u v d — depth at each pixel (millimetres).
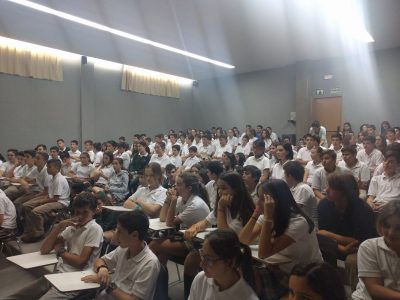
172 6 6113
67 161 5770
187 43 8320
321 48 8438
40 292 2135
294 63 10094
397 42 7914
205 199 2943
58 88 8391
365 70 8844
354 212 2279
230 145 8289
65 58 8500
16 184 5039
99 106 9391
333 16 6242
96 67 9281
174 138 9023
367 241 1539
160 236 2658
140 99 10531
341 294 1095
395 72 8367
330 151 3389
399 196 3150
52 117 8297
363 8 5809
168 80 11375
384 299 1416
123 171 4910
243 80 11406
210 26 7062
